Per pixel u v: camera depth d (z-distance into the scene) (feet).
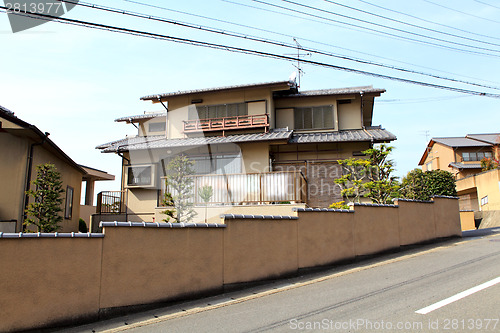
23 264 17.84
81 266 19.34
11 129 33.63
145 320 19.29
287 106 56.24
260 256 25.76
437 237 39.32
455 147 100.17
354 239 31.24
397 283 22.94
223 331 16.79
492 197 75.72
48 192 32.35
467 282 21.84
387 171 39.60
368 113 62.44
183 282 22.39
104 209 51.24
